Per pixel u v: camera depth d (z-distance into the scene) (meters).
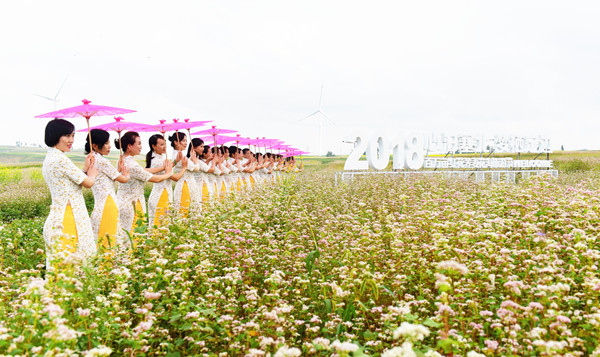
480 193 10.93
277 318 3.45
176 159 8.80
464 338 3.41
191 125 8.15
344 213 9.34
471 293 4.08
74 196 5.53
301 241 6.80
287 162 23.28
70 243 5.31
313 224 8.39
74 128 5.57
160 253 5.10
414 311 4.45
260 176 17.52
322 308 4.68
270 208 9.23
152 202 8.32
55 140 5.37
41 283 3.20
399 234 6.17
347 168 18.55
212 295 4.13
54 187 5.38
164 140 8.12
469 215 6.63
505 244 5.88
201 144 9.70
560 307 3.80
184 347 3.76
